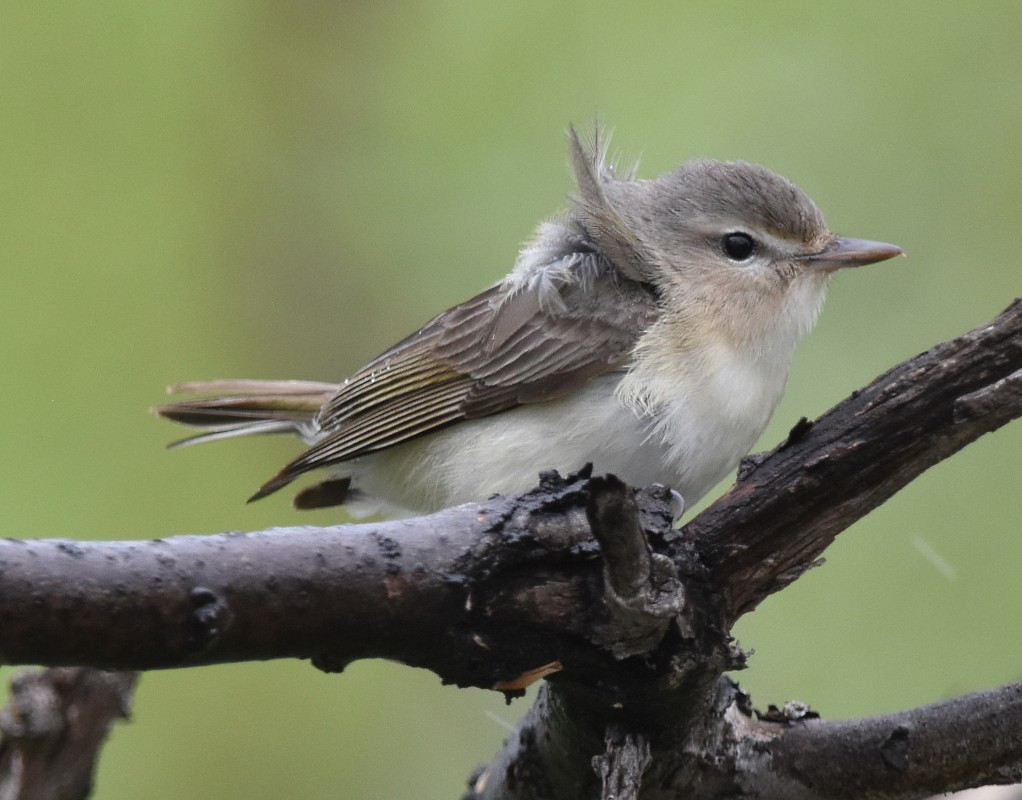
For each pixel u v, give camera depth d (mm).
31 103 11758
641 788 6902
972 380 6035
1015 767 6555
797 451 6230
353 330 11844
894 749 6676
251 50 12055
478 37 11750
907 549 10750
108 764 11312
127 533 11383
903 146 11156
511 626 5867
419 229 11742
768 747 6828
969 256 11047
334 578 5453
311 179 11992
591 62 11406
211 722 11594
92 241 11773
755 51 11297
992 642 10461
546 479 5988
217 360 11805
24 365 11477
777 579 6301
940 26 11203
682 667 6090
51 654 4980
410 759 11695
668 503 6367
